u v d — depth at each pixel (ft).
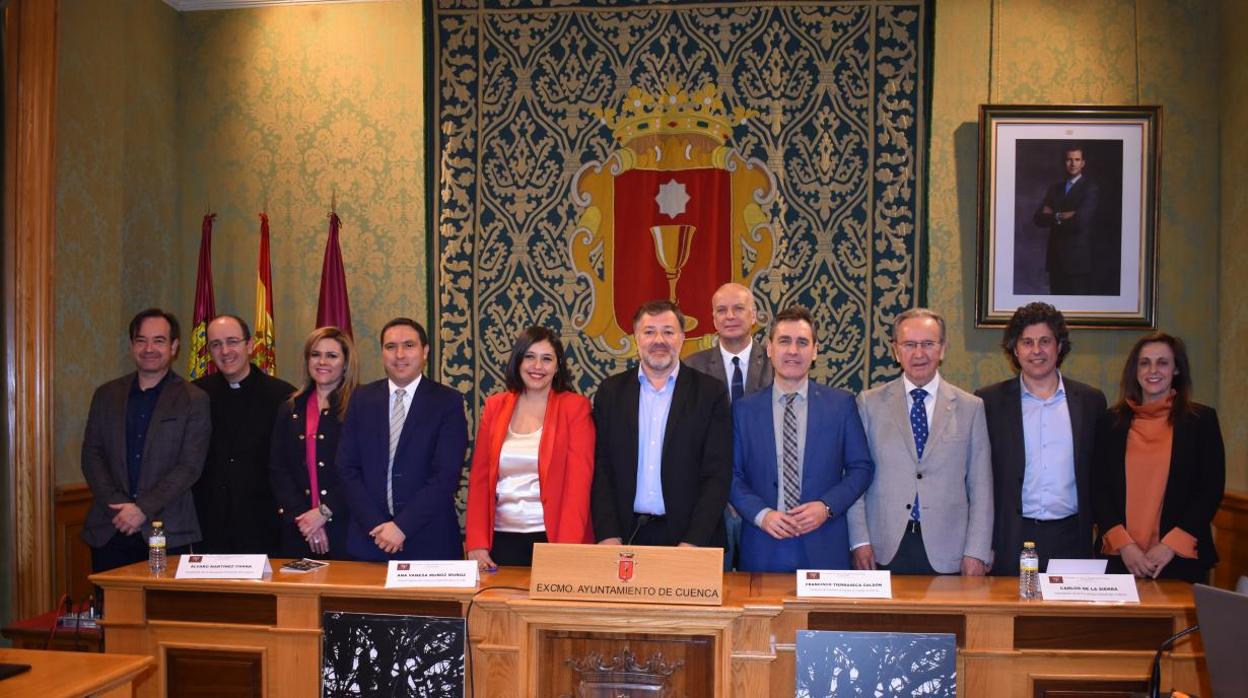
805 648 8.32
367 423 10.97
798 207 16.01
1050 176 15.67
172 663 9.25
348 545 10.85
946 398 10.62
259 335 16.33
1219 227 15.66
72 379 14.89
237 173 17.58
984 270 15.71
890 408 10.71
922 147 15.83
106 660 7.27
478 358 16.53
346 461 10.87
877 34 15.92
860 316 15.87
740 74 16.15
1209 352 15.69
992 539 10.69
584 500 10.16
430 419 10.99
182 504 12.38
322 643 8.93
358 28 17.29
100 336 15.55
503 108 16.57
